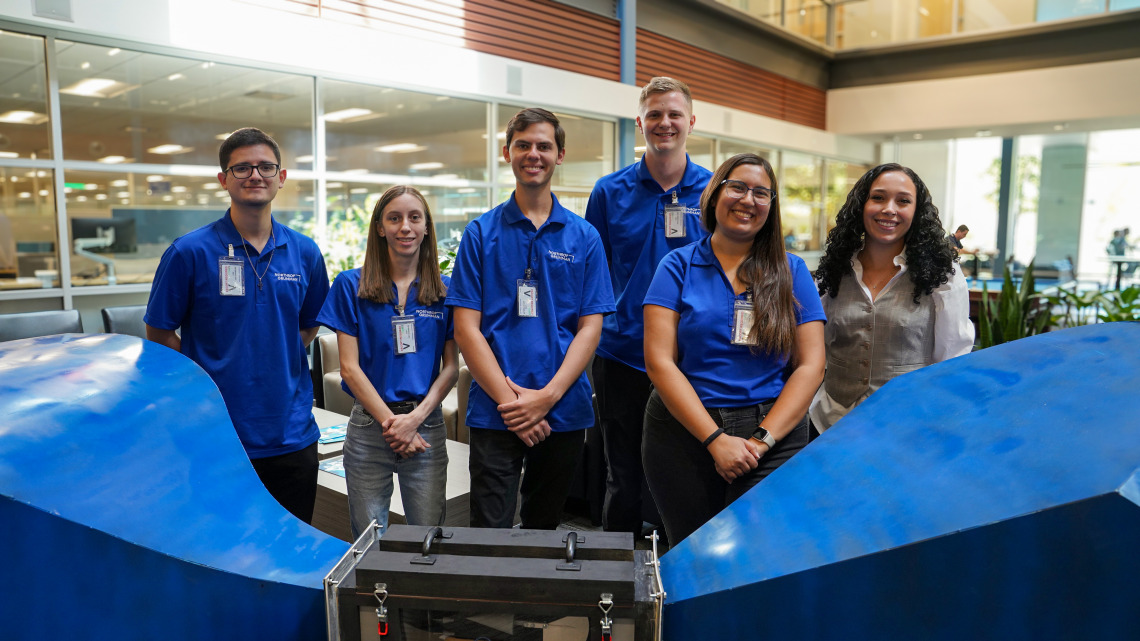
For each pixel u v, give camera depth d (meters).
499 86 7.10
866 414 1.16
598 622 0.91
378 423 2.05
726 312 1.67
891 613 0.80
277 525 1.12
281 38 5.54
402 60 6.30
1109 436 0.75
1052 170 14.34
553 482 2.11
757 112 10.94
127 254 5.30
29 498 0.79
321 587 1.02
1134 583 0.65
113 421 0.99
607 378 2.55
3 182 4.70
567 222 2.07
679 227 2.41
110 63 5.02
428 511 2.11
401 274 2.10
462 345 2.01
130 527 0.88
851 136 12.75
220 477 1.11
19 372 1.04
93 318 5.20
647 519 3.11
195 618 0.92
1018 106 10.69
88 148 5.02
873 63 12.09
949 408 1.02
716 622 0.94
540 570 0.93
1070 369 0.96
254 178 1.88
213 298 1.90
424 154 6.82
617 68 8.48
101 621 0.85
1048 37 10.40
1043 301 4.89
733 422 1.63
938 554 0.76
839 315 2.00
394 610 0.93
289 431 1.99
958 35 11.04
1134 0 9.61
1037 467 0.77
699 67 9.83
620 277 2.54
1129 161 13.71
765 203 1.63
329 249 6.12
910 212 1.86
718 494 1.69
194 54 5.28
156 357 1.23
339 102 6.18
